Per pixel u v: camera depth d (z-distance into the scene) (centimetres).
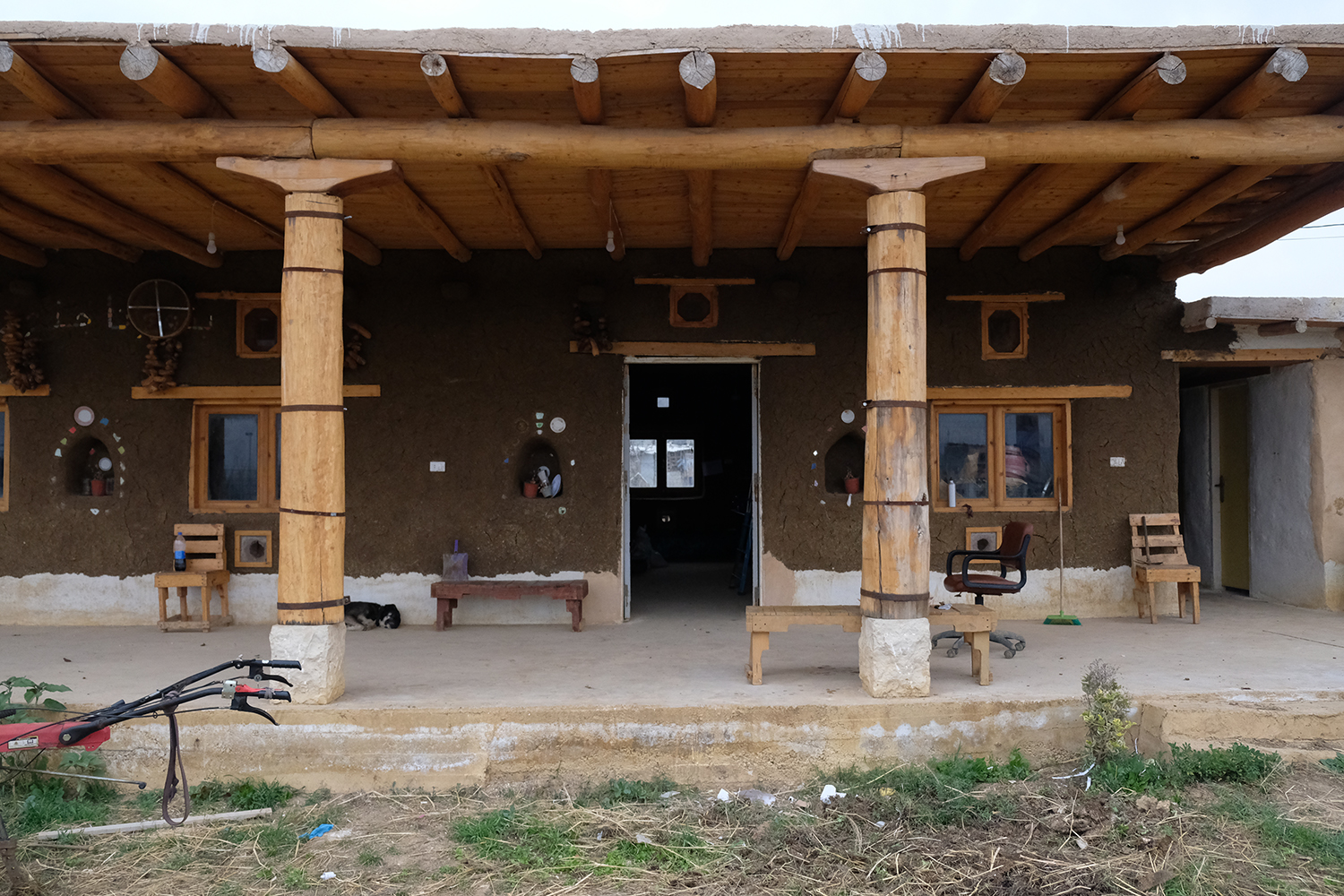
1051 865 366
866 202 637
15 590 757
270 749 473
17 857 375
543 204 639
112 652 632
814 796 449
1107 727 453
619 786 455
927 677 492
